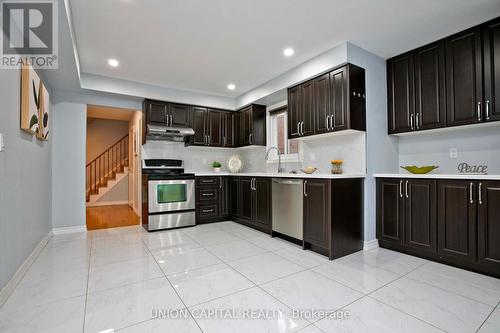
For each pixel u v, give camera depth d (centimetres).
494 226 215
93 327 149
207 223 441
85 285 204
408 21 244
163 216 394
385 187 297
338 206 270
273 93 396
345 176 274
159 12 228
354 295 187
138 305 174
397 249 288
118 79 389
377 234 304
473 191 227
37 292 192
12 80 201
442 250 246
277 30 259
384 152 317
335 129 295
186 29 256
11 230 197
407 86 302
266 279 214
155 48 296
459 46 259
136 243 321
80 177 386
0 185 175
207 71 364
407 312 164
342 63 285
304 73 334
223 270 233
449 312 164
